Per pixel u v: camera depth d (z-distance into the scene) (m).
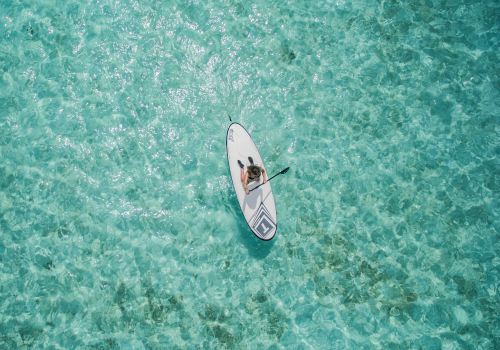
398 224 8.72
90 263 8.11
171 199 8.56
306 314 8.08
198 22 9.61
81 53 9.24
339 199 8.86
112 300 7.93
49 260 8.08
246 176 8.24
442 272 8.41
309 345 7.87
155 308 7.93
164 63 9.30
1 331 7.68
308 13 10.00
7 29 9.30
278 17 9.88
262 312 8.04
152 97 9.08
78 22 9.41
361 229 8.66
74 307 7.86
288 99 9.40
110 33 9.38
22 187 8.46
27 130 8.79
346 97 9.52
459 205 8.87
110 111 8.95
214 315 7.96
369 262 8.46
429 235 8.66
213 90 9.25
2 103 8.91
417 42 9.97
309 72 9.62
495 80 9.73
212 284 8.14
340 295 8.23
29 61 9.16
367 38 9.95
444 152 9.24
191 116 9.05
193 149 8.87
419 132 9.36
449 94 9.63
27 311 7.80
